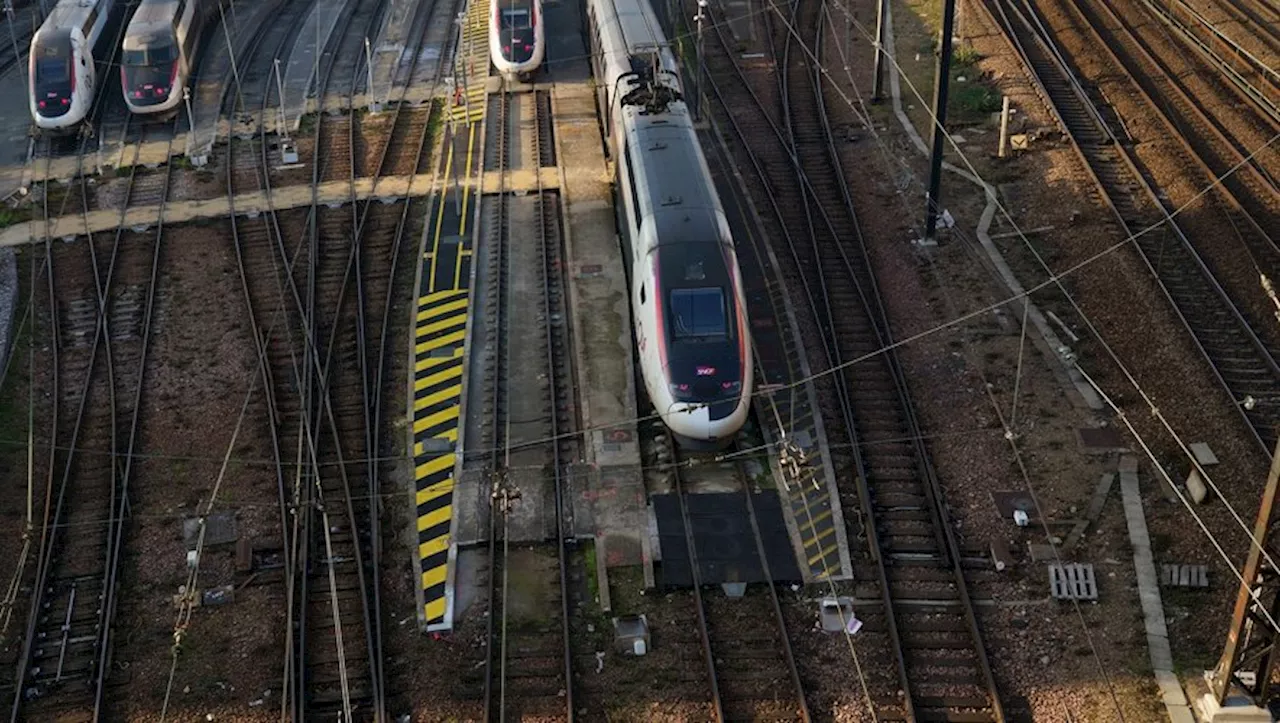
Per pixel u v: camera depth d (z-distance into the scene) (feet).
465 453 89.71
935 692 69.15
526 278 111.14
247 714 69.46
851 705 68.59
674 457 88.28
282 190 128.36
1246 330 96.48
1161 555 78.23
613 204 122.52
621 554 80.23
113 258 115.14
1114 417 90.38
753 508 83.66
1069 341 98.89
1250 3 157.38
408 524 83.30
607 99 129.80
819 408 92.79
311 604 76.43
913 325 102.32
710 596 76.69
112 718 69.46
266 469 88.22
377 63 162.40
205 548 81.25
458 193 121.19
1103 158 125.08
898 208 120.06
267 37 173.37
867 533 81.05
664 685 70.44
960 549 79.46
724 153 132.46
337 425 92.48
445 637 74.38
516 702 69.36
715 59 156.87
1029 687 69.46
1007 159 127.75
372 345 102.01
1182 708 67.92
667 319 86.58
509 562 79.92
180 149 138.92
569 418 93.15
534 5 153.07
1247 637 65.16
